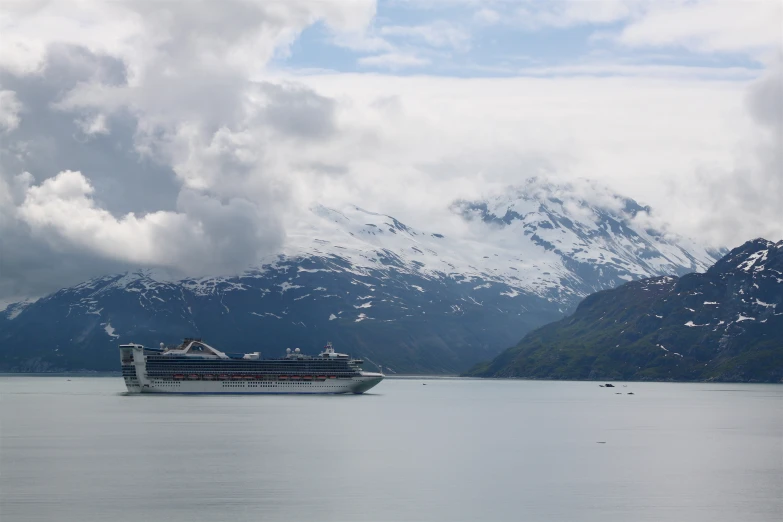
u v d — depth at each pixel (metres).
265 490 170.38
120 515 149.38
